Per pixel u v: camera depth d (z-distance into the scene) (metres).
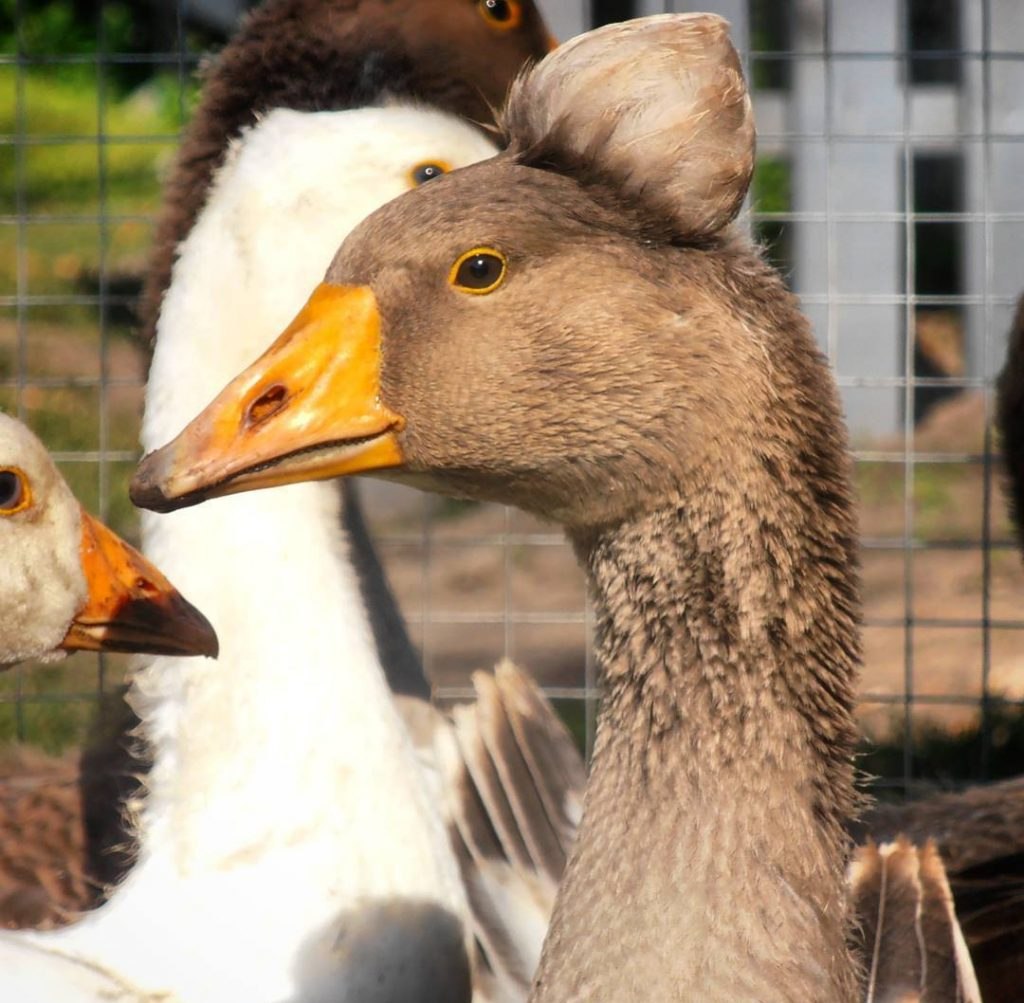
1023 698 12.88
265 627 7.12
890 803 10.23
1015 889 7.51
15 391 16.16
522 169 5.27
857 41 19.06
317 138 7.52
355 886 6.73
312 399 5.24
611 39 5.21
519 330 5.17
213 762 6.90
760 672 5.21
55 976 6.16
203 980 6.43
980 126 20.31
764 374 5.13
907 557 10.72
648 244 5.18
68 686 11.74
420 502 18.14
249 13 8.19
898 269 19.86
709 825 5.14
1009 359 8.92
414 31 8.30
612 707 5.41
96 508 13.86
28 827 7.57
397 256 5.23
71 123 27.84
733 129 5.15
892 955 6.18
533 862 7.91
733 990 5.02
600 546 5.42
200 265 7.63
